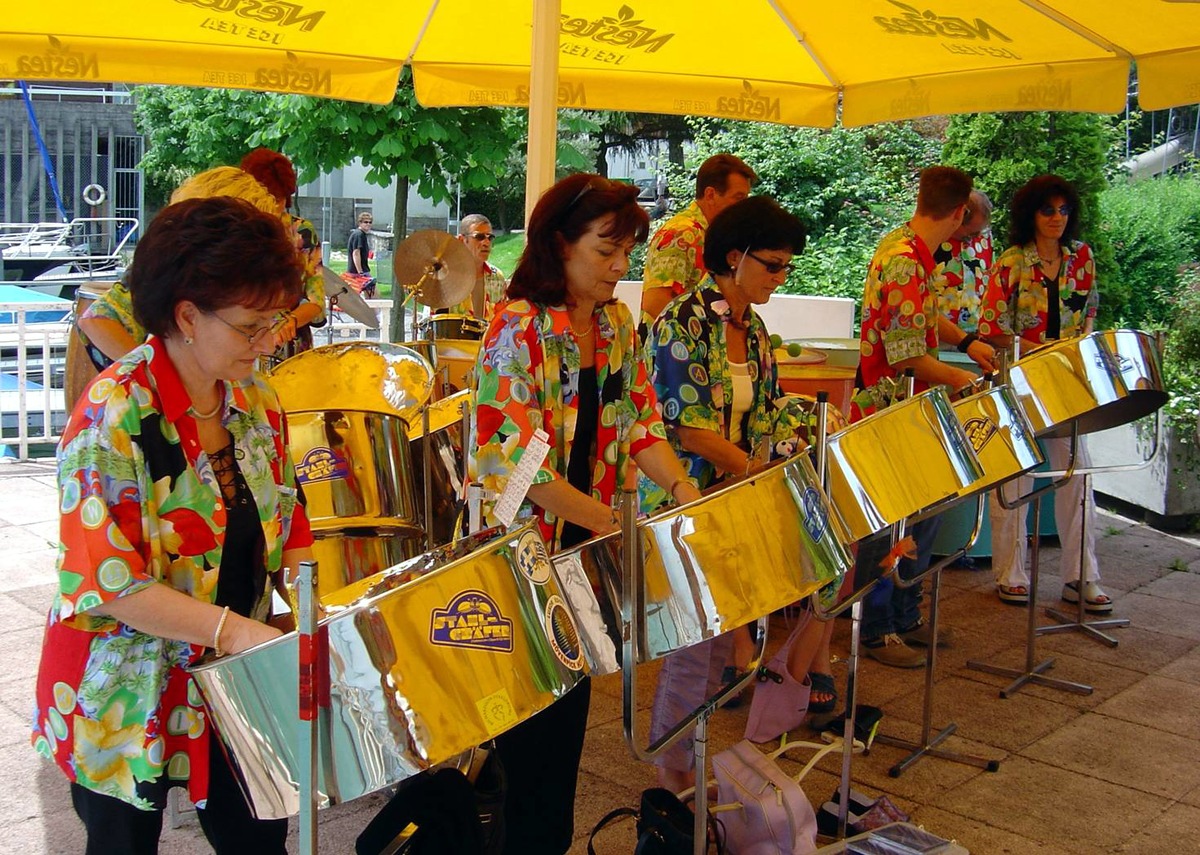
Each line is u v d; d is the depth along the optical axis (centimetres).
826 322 655
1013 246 415
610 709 329
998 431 250
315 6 344
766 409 253
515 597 147
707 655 237
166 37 346
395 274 464
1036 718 332
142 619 141
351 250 983
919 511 221
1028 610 377
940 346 479
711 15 382
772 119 432
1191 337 570
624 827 258
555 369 192
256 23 342
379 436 245
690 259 345
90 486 141
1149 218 779
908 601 376
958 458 221
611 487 205
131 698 147
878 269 342
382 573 181
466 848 179
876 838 234
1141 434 545
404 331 716
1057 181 403
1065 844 261
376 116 658
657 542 169
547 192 191
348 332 725
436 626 139
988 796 284
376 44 375
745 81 426
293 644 133
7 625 353
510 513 170
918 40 380
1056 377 295
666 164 980
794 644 269
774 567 177
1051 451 404
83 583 139
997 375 286
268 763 138
